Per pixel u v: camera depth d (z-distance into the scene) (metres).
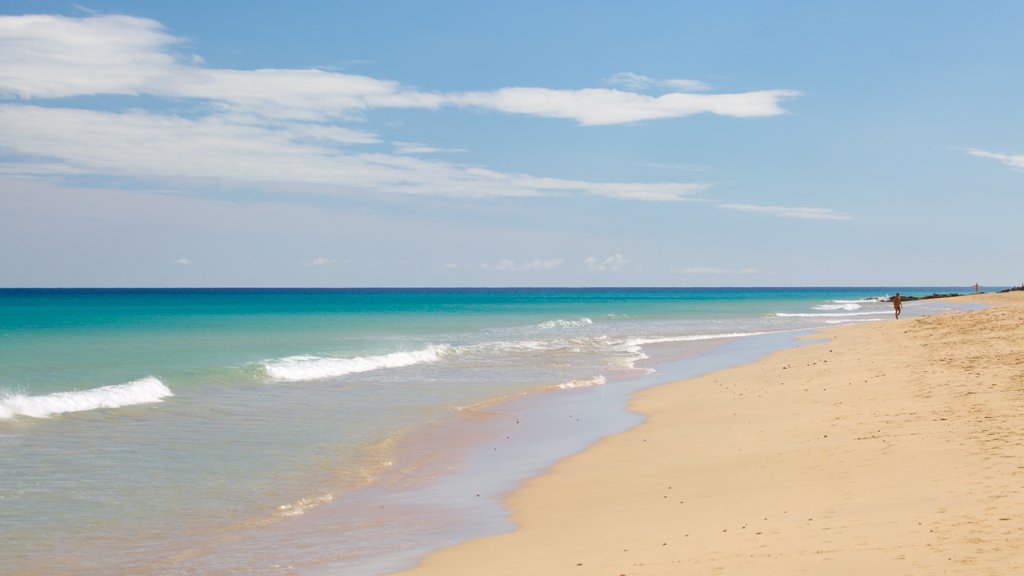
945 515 9.31
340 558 10.37
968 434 14.16
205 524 11.98
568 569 8.99
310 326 63.16
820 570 7.77
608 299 187.38
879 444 14.27
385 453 17.30
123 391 24.09
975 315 47.34
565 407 23.88
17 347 40.16
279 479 14.80
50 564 10.24
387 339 49.97
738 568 8.16
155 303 125.38
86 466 15.38
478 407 23.94
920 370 24.16
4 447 16.88
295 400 24.83
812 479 12.43
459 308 115.12
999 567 7.26
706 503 11.74
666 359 38.28
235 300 156.50
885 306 117.56
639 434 19.02
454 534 11.38
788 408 20.23
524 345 46.12
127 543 11.06
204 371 30.14
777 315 87.75
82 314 79.62
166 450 17.00
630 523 11.05
